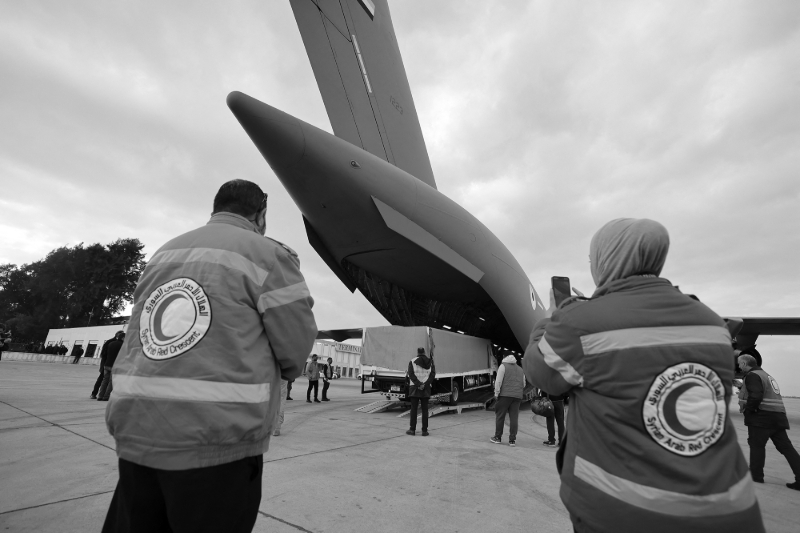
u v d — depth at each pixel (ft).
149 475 4.32
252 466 4.58
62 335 140.97
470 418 33.27
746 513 3.40
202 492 4.09
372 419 29.58
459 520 10.32
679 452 3.48
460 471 15.24
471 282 39.65
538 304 50.83
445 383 37.63
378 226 32.68
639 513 3.38
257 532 9.05
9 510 9.72
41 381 45.65
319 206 31.53
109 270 177.78
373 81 38.65
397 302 42.65
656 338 3.73
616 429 3.65
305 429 23.62
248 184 6.00
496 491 12.85
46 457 14.24
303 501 11.17
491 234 41.19
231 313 4.54
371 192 31.04
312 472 14.14
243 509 4.38
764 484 15.85
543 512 11.06
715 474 3.40
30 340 170.40
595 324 3.86
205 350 4.34
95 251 180.96
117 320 171.73
